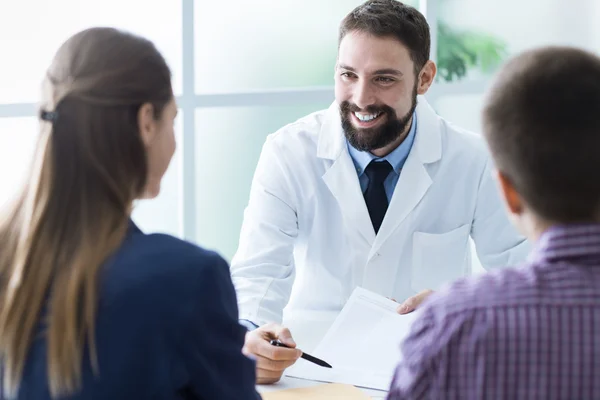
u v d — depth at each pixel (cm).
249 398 81
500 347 65
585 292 65
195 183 246
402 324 132
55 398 74
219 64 245
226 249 251
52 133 79
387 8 154
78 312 74
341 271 168
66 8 249
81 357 74
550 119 66
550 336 64
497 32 229
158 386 75
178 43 245
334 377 120
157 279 76
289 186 169
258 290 151
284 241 164
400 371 72
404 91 155
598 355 63
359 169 167
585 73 67
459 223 169
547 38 229
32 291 76
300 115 243
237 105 239
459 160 168
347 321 134
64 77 80
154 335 75
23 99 251
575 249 66
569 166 66
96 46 81
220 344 79
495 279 69
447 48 230
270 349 118
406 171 164
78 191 78
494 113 70
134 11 247
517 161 68
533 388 64
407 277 167
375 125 156
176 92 241
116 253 77
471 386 66
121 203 79
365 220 163
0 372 77
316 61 242
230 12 243
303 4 240
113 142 79
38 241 77
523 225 73
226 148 247
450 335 67
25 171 83
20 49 251
